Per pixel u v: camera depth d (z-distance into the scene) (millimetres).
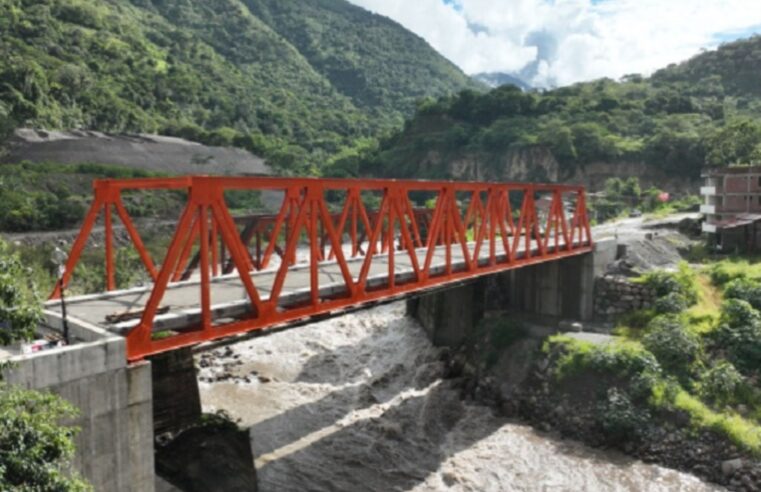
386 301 23344
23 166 73875
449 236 24234
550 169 105562
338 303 19188
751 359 28734
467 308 36688
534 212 30922
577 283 37156
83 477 12875
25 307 10375
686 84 143500
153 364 22109
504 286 40844
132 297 19172
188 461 20141
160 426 22250
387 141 140125
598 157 102062
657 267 39562
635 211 77750
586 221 36875
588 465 25031
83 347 12758
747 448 23953
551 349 31328
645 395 27188
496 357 32812
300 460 24703
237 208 88812
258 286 21234
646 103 116688
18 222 54562
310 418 28594
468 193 97438
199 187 14875
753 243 43719
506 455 25859
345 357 37562
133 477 13789
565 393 29062
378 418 28625
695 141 94938
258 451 25156
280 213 17047
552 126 110312
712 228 46344
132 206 69312
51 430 9820
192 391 23281
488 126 125375
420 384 33656
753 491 22641
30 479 9273
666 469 24500
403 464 25016
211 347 18172
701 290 35531
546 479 24031
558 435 27641
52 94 104688
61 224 58344
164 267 14328
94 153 93375
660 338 30016
